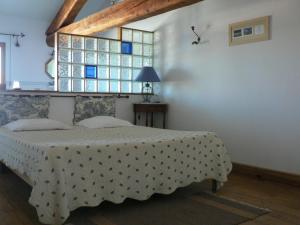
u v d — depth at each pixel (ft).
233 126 12.95
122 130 12.01
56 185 6.95
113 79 15.76
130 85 16.26
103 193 7.78
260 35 11.82
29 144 8.12
